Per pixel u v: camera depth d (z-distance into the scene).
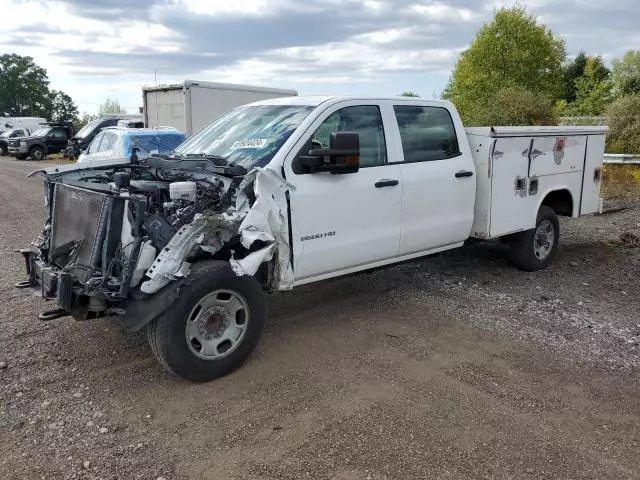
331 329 5.17
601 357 4.61
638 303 5.96
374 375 4.28
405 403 3.87
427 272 7.02
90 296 3.90
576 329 5.19
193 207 4.10
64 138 31.92
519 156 6.47
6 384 4.10
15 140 30.77
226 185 4.28
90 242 4.01
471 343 4.86
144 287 3.79
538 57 24.59
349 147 4.61
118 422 3.64
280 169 4.55
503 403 3.88
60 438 3.46
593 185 7.66
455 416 3.71
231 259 4.07
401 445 3.39
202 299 4.03
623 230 9.57
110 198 3.93
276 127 4.98
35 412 3.74
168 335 3.91
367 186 5.12
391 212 5.36
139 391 4.03
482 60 24.88
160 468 3.19
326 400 3.92
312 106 5.07
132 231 3.95
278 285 4.60
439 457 3.28
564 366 4.45
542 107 18.03
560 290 6.39
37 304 5.77
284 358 4.57
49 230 4.71
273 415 3.73
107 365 4.42
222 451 3.35
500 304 5.85
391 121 5.47
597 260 7.73
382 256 5.43
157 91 15.51
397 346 4.80
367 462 3.24
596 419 3.71
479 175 6.23
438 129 5.93
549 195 7.40
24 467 3.18
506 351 4.71
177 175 4.59
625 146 17.69
